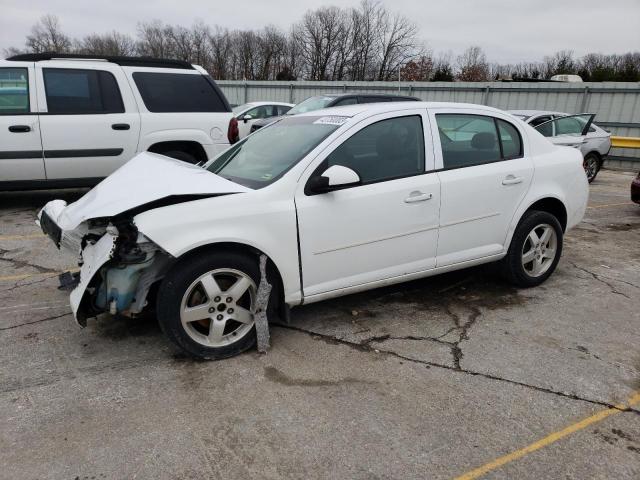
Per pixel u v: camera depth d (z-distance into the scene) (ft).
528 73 151.23
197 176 11.20
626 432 8.68
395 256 12.30
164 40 200.03
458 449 8.19
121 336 11.69
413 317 13.03
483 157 13.67
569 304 14.06
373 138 12.00
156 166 12.13
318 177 11.10
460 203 12.96
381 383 10.00
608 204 30.55
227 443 8.25
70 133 21.89
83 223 10.31
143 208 10.01
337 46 176.65
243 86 78.79
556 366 10.75
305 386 9.85
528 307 13.80
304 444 8.25
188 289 10.09
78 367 10.37
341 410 9.13
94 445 8.12
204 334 10.78
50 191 28.32
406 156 12.42
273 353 11.05
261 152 12.67
